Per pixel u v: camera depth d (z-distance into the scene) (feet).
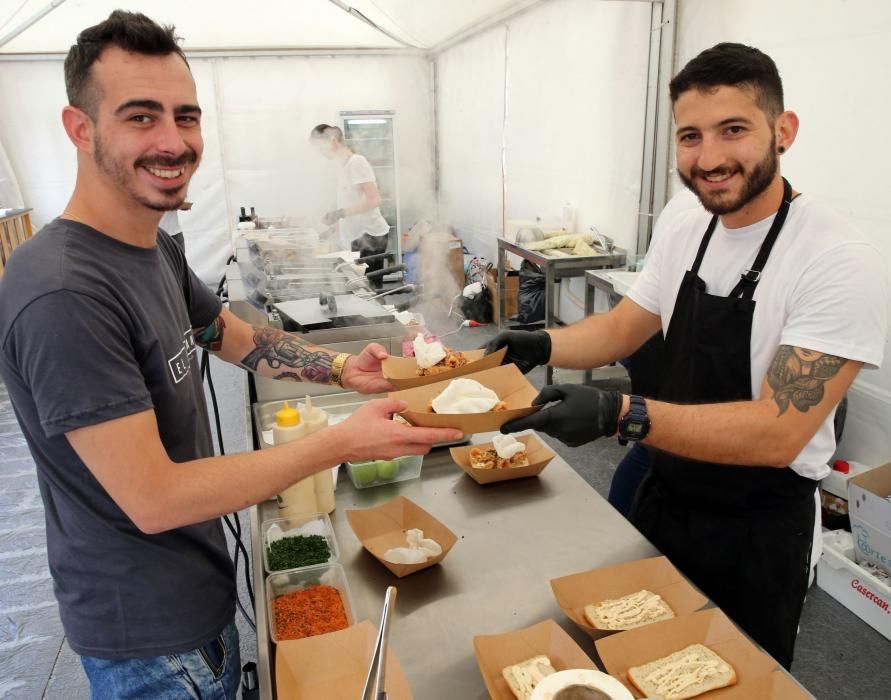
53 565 3.31
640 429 3.40
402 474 4.70
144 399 2.87
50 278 2.72
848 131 7.79
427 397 4.01
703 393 4.24
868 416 7.96
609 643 2.83
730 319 4.02
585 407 3.34
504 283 16.80
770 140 3.59
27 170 19.22
